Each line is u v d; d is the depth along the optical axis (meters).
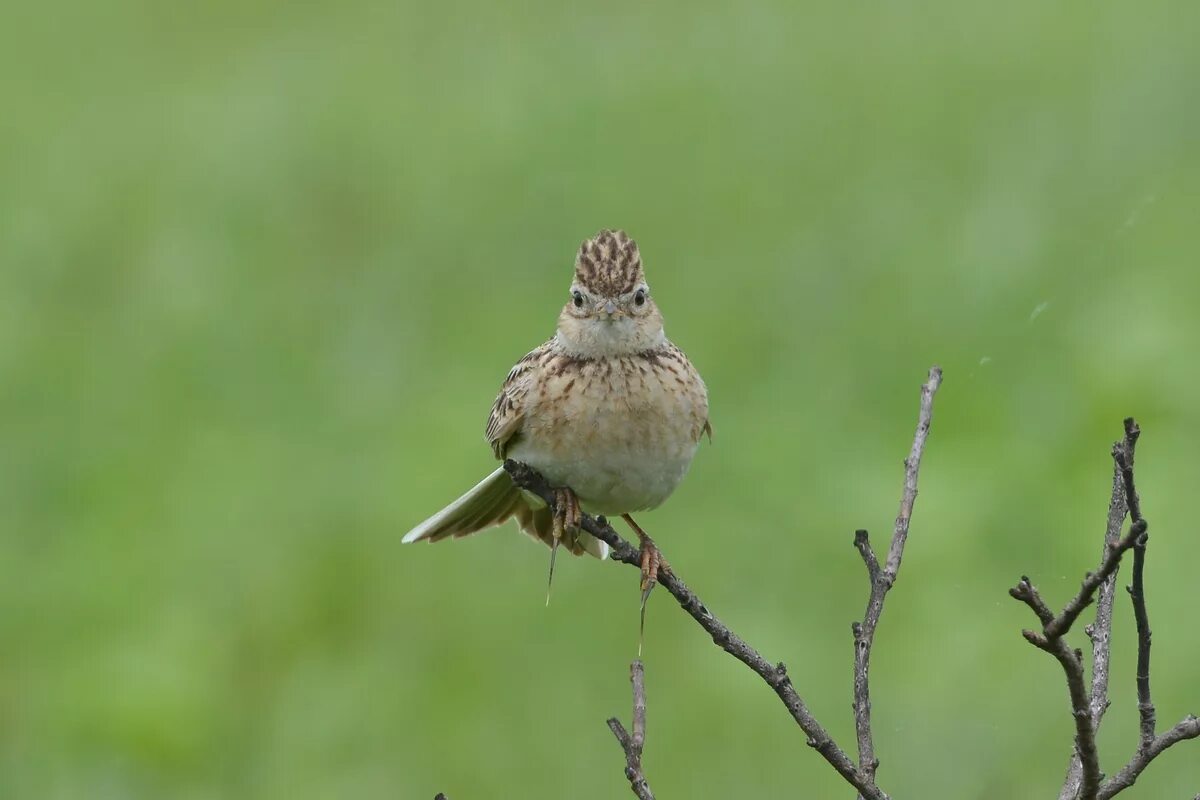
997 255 16.59
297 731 12.34
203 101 23.48
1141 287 15.59
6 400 16.67
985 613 11.92
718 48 22.58
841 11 23.33
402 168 20.59
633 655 12.53
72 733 12.31
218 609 13.61
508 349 16.52
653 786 11.53
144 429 16.12
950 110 20.00
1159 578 11.95
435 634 13.05
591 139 20.53
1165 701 11.09
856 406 15.08
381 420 15.75
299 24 25.53
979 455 13.73
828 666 11.98
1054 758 10.94
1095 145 18.47
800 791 11.34
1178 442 13.51
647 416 8.10
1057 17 21.83
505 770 11.84
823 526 13.12
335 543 14.00
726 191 19.03
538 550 13.70
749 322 16.42
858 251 17.33
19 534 14.84
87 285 18.83
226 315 17.75
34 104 23.58
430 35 24.44
